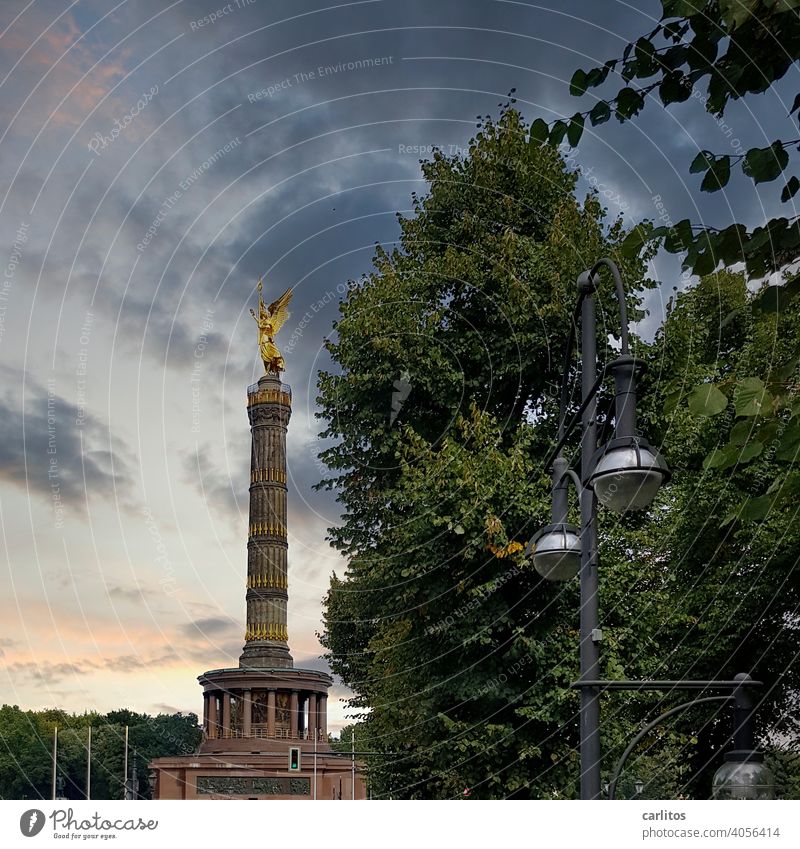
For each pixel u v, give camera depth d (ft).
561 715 66.64
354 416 75.82
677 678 77.56
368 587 75.15
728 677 77.51
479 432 68.03
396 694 75.82
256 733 185.47
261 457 204.85
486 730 66.90
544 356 73.15
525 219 76.54
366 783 104.32
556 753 67.82
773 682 76.64
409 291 74.33
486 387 73.77
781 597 73.46
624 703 73.00
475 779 67.92
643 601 71.00
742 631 75.92
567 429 36.78
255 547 200.44
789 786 71.20
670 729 78.74
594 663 31.65
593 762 30.58
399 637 76.33
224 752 181.47
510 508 66.03
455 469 65.82
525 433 69.46
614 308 71.46
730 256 28.58
